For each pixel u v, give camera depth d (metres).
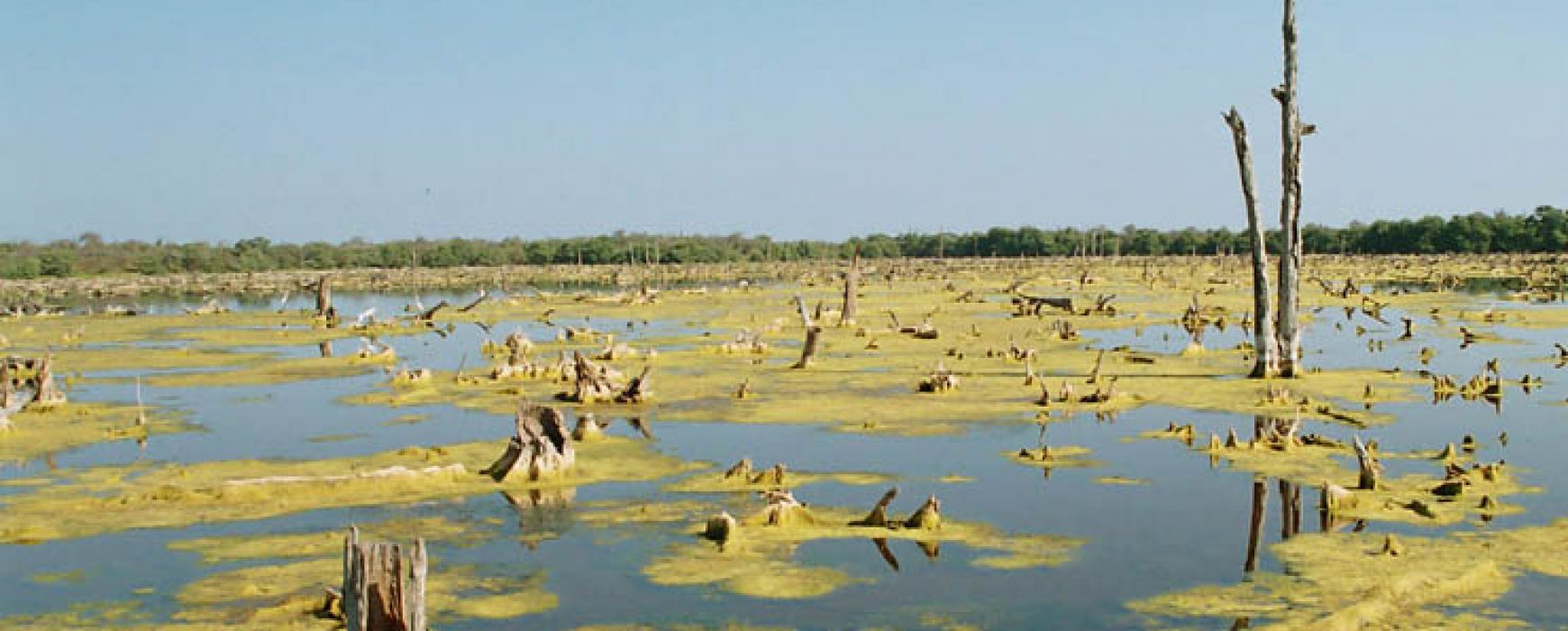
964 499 26.08
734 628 18.28
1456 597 18.98
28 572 21.23
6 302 128.38
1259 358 45.00
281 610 18.83
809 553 22.12
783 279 168.38
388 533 23.75
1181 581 20.22
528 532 23.70
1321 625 17.67
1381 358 52.66
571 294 124.69
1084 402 39.59
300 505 26.16
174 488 26.78
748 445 32.84
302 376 52.03
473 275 196.38
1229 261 184.75
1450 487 25.45
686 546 22.56
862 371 49.78
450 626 18.52
